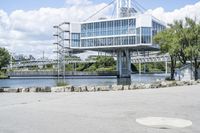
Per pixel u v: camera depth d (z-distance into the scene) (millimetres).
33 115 15344
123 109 17328
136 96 25156
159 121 13391
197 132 11305
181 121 13383
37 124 12938
